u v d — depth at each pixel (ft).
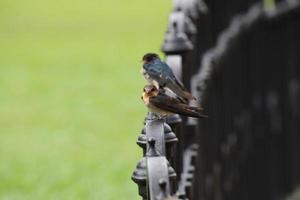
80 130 68.95
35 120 72.90
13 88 87.35
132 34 123.54
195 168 24.90
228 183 33.50
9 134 67.51
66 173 54.70
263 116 44.04
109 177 53.88
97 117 73.87
